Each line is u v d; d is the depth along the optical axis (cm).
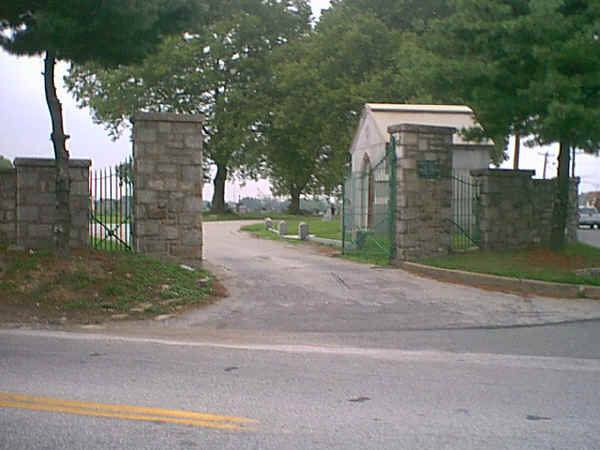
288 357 805
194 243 1456
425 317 1080
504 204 1708
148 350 832
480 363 785
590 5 1318
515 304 1182
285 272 1527
